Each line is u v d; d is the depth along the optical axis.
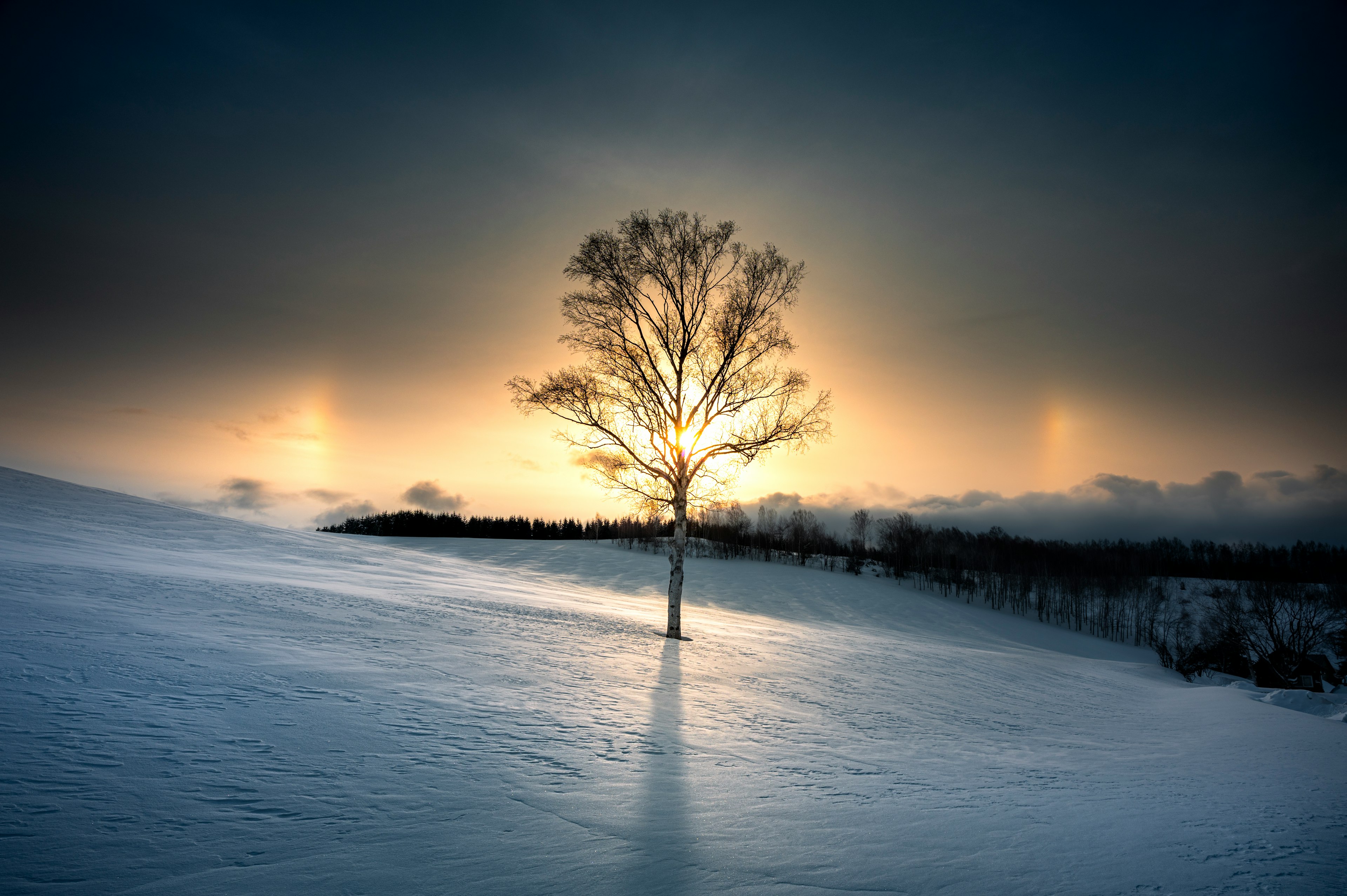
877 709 15.63
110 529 34.12
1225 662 58.41
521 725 9.15
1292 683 53.84
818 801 7.02
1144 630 89.44
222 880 4.02
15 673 8.12
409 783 6.21
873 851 5.43
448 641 16.55
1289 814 7.79
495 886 4.27
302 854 4.50
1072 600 100.12
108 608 13.59
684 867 4.81
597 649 19.94
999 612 96.12
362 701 9.20
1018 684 26.95
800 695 16.31
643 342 25.80
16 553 20.19
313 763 6.45
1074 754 12.60
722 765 8.37
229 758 6.27
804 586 91.31
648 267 25.44
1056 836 6.16
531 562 96.12
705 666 19.66
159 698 7.96
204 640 11.88
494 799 6.04
